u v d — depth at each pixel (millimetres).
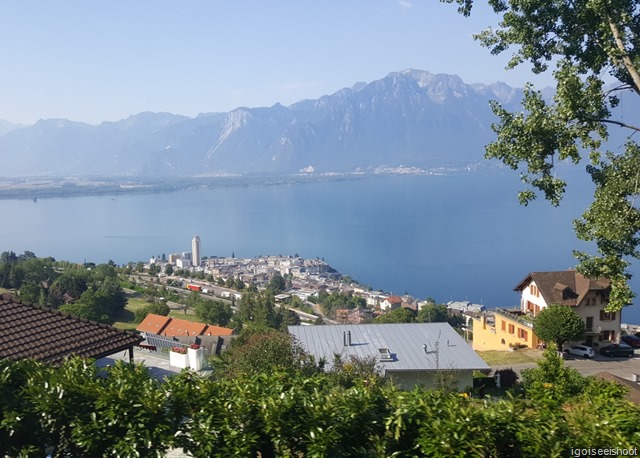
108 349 11328
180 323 49250
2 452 6312
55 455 6418
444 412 5855
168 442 5969
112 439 6180
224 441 6008
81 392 6363
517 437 5453
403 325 23156
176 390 6355
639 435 5281
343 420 5891
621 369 28219
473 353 20203
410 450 5820
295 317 76188
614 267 10984
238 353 13797
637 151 11203
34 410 6301
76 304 57000
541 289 34125
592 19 10500
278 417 5926
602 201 11125
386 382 13086
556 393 8430
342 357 18438
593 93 10102
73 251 196375
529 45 11352
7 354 9883
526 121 10562
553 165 10859
